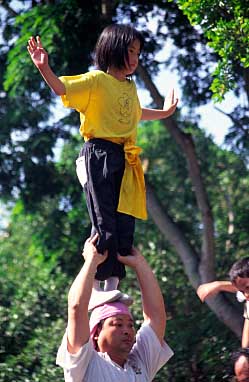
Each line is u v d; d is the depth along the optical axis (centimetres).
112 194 1131
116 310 1134
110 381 1097
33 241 3872
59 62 2969
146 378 1146
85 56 2972
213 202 4203
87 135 1150
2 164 3566
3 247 4603
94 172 1130
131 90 1169
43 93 3294
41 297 3400
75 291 1095
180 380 2778
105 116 1139
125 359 1137
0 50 3338
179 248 3131
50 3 3116
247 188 4225
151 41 3134
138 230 3881
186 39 3169
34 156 3569
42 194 3644
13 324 3180
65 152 3988
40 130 3553
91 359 1102
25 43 2988
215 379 2714
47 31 2941
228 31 2020
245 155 3469
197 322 3055
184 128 3678
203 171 4147
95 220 1127
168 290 3403
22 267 4138
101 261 1116
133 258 1172
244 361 1300
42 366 2877
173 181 4250
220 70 2067
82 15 2955
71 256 3684
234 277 1488
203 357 2792
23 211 3788
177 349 2859
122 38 1155
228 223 3953
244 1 2047
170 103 1302
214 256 3067
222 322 2983
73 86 1110
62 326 3116
